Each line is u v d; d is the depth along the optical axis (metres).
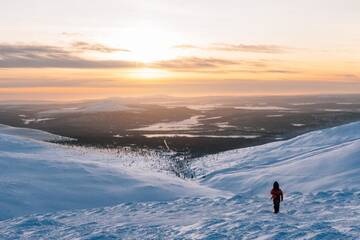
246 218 17.50
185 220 18.36
